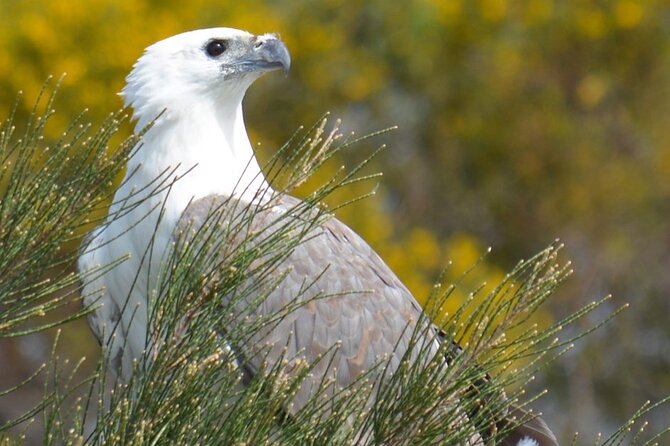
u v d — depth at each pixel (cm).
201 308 697
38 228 646
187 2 1977
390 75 2228
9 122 652
